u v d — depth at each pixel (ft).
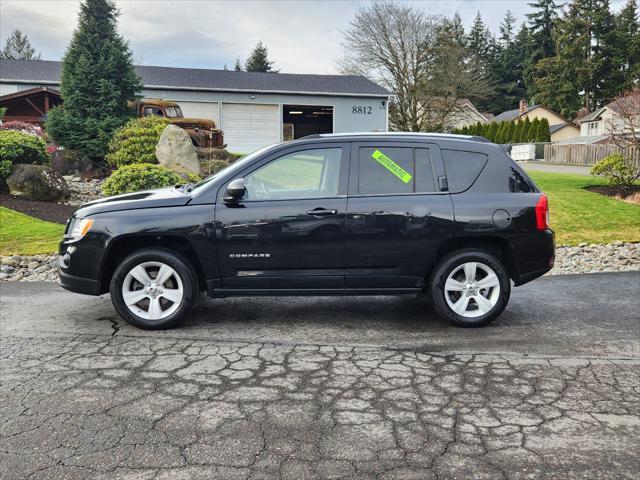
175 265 16.15
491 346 15.14
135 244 16.79
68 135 56.34
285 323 17.20
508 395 11.89
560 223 37.88
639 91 51.34
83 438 9.82
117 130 54.65
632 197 46.57
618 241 33.78
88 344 15.02
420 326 16.99
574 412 11.09
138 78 60.75
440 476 8.73
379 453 9.41
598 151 107.55
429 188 16.57
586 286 23.13
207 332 16.19
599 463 9.17
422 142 16.88
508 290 16.72
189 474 8.71
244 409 11.05
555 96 213.25
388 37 115.96
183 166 48.70
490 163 16.90
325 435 10.02
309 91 92.22
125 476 8.63
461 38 232.12
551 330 16.69
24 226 32.94
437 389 12.16
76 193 47.50
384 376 12.88
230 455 9.29
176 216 15.99
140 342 15.21
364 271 16.43
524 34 255.91
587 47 210.38
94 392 11.83
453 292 16.81
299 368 13.34
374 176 16.57
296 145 16.74
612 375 13.09
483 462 9.16
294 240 16.14
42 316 17.83
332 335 16.01
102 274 16.22
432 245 16.38
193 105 88.02
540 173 70.64
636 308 19.42
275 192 16.42
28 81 83.35
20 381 12.40
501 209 16.44
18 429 10.14
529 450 9.57
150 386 12.17
